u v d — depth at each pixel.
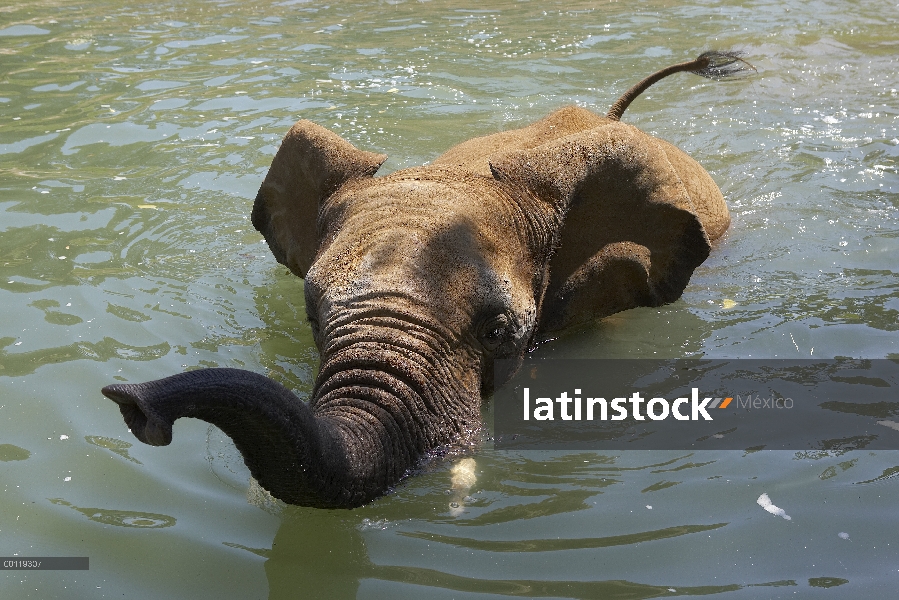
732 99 9.36
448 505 4.11
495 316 4.64
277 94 9.35
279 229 5.84
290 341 5.41
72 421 4.63
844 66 10.32
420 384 4.21
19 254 6.27
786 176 7.64
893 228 6.79
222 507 4.09
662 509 4.08
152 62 10.41
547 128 6.04
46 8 12.62
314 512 4.06
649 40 11.24
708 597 3.55
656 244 5.55
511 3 13.02
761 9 12.60
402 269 4.45
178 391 3.09
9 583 3.64
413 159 7.83
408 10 12.65
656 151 5.64
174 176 7.55
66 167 7.73
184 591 3.64
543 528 3.97
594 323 5.69
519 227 5.10
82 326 5.42
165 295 5.83
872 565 3.71
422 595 3.59
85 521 3.99
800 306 5.79
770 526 3.94
